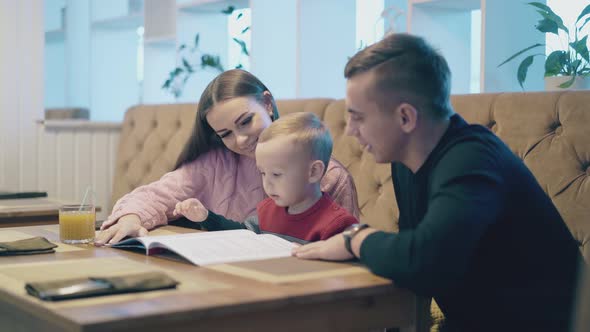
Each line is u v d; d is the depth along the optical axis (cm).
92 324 89
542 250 130
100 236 160
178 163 207
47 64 466
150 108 394
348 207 183
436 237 114
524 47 265
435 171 125
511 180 127
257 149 156
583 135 199
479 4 281
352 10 347
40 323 101
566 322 129
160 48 450
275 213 164
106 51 486
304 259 133
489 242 128
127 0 489
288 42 376
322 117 283
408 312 122
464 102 228
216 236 150
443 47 290
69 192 430
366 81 126
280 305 104
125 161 398
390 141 129
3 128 432
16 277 118
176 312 95
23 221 245
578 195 196
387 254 117
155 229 182
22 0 434
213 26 423
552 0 266
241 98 183
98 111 485
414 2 282
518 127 212
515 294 129
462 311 134
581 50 234
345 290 110
